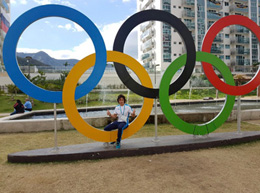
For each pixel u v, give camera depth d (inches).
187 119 301.6
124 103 166.2
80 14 161.6
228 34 1585.9
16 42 150.6
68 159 147.1
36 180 116.8
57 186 109.3
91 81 163.8
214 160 145.1
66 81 157.9
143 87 176.2
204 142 175.5
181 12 1443.2
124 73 172.9
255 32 212.4
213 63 195.8
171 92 183.3
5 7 1459.2
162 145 164.9
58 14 157.6
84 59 162.1
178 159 147.9
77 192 102.8
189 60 186.9
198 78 1238.9
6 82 992.2
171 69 181.6
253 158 149.0
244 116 317.4
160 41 1414.9
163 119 296.7
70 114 159.0
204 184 108.8
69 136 226.7
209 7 1487.5
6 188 108.3
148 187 106.1
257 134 200.5
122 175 121.1
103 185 109.3
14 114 354.3
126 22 172.9
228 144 185.0
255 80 209.3
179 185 107.8
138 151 158.6
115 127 165.3
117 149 155.1
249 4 1594.5
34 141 206.5
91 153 150.1
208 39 196.4
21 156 144.6
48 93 157.5
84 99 787.4
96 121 279.1
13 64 149.9
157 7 1440.7
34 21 155.3
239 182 111.1
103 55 165.6
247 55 1608.0
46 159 145.5
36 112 433.7
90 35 163.6
